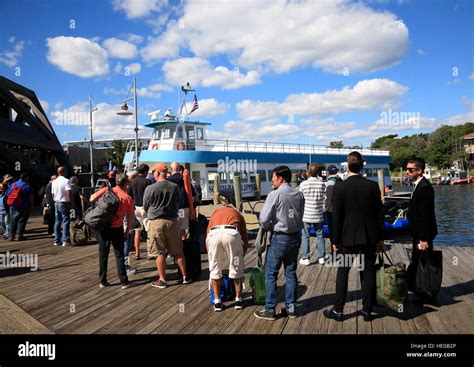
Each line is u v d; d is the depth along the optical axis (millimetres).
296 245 4516
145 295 5645
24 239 10938
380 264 4750
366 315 4449
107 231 5984
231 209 4969
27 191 10773
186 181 7152
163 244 5922
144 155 19672
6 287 6160
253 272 5199
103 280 6113
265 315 4562
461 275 6473
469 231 20125
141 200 7980
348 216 4309
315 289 5797
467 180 68938
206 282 6316
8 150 20750
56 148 27766
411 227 4934
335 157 27797
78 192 10469
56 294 5758
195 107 20984
